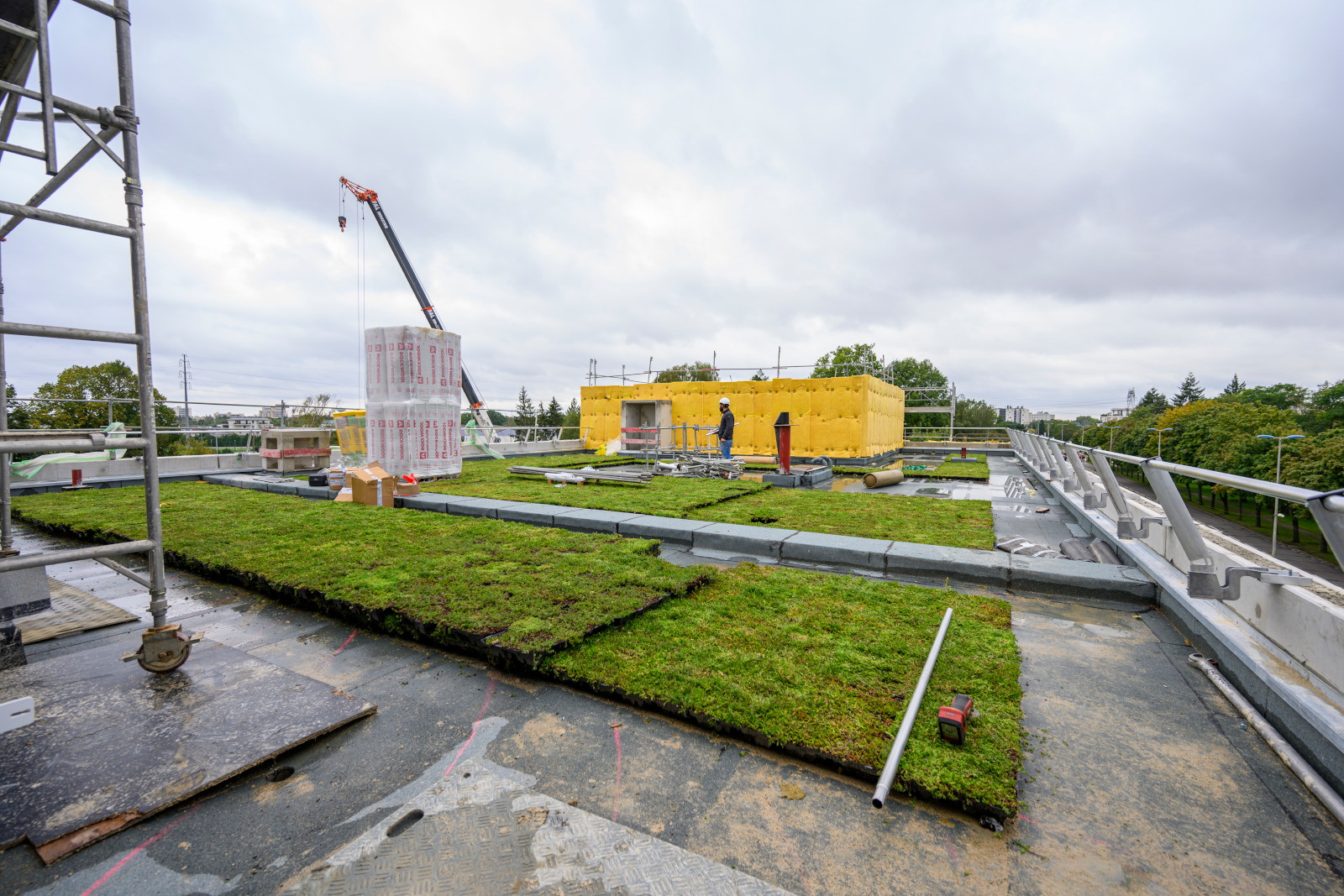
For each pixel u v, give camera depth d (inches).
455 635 124.7
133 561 207.9
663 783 80.0
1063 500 318.7
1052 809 75.3
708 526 239.0
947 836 70.0
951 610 135.3
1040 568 173.9
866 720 90.7
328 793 78.6
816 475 466.3
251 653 128.1
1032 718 99.0
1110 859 66.4
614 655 116.0
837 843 68.7
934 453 957.2
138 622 147.6
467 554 190.7
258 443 620.7
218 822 72.6
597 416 829.8
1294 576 105.1
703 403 718.5
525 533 225.0
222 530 231.8
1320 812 74.8
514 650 113.3
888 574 193.0
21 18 105.3
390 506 308.0
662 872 63.9
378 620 137.8
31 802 73.1
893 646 120.3
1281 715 91.3
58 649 131.3
